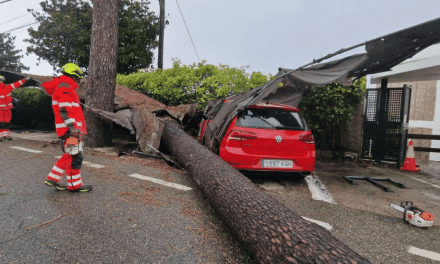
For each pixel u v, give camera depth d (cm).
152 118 619
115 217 281
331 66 440
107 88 663
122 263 204
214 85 811
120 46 1884
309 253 181
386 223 325
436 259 245
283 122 446
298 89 484
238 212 254
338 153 773
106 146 691
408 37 361
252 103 424
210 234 261
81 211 290
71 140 314
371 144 787
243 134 417
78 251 215
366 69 474
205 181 351
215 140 474
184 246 235
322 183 501
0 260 196
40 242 224
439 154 910
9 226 247
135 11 2095
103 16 647
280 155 428
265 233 213
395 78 760
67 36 1841
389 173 635
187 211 312
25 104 1065
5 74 891
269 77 820
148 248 227
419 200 432
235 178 325
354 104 751
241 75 818
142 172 472
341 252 181
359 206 383
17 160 493
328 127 775
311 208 360
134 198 340
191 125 820
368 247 261
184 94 873
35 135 870
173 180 437
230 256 225
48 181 336
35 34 2067
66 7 2167
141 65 1945
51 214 277
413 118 934
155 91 908
